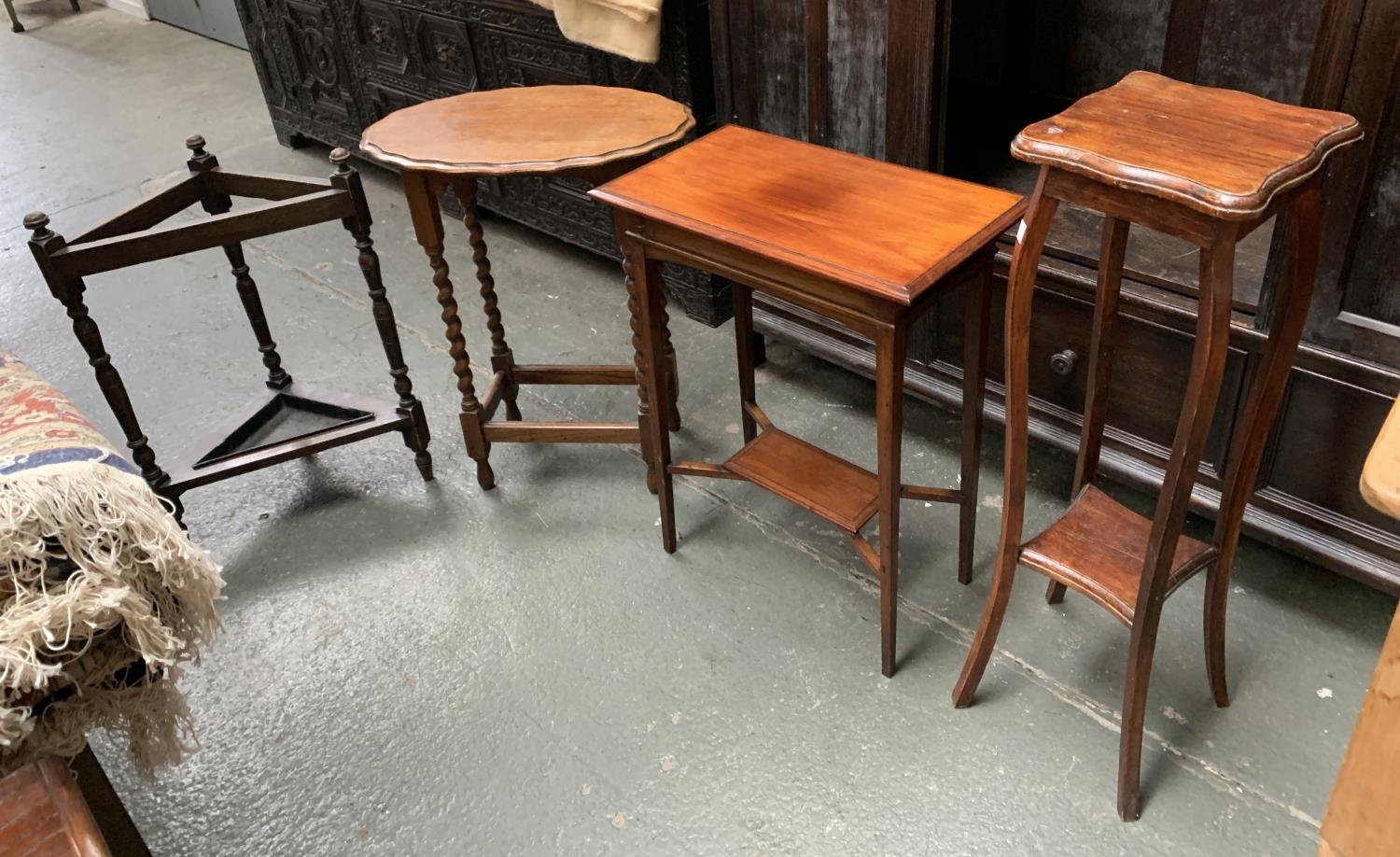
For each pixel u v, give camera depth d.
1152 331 1.85
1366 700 0.92
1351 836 0.99
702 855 1.58
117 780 1.76
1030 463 2.27
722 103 2.38
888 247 1.52
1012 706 1.75
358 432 2.27
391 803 1.70
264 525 2.29
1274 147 1.21
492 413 2.34
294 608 2.08
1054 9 2.57
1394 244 1.51
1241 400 1.79
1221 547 1.55
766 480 1.95
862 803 1.62
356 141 3.88
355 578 2.14
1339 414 1.67
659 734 1.76
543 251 3.34
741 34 2.23
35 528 1.34
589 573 2.10
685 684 1.84
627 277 1.85
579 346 2.83
